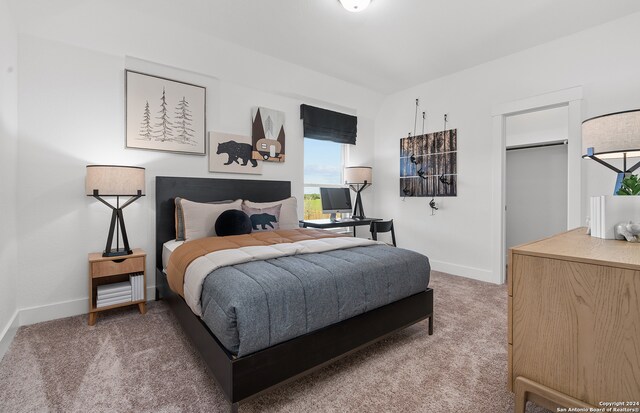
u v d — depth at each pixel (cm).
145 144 278
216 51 299
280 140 368
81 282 249
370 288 174
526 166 431
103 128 259
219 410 134
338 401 141
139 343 195
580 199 275
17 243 220
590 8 243
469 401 141
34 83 229
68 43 242
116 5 238
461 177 369
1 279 186
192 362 172
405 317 194
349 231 452
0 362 171
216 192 318
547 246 121
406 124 432
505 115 334
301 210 394
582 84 277
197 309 156
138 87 274
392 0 234
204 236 267
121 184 234
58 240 239
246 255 180
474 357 180
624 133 145
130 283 244
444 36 288
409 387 151
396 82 404
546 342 110
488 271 344
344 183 457
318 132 403
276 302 136
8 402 137
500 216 335
